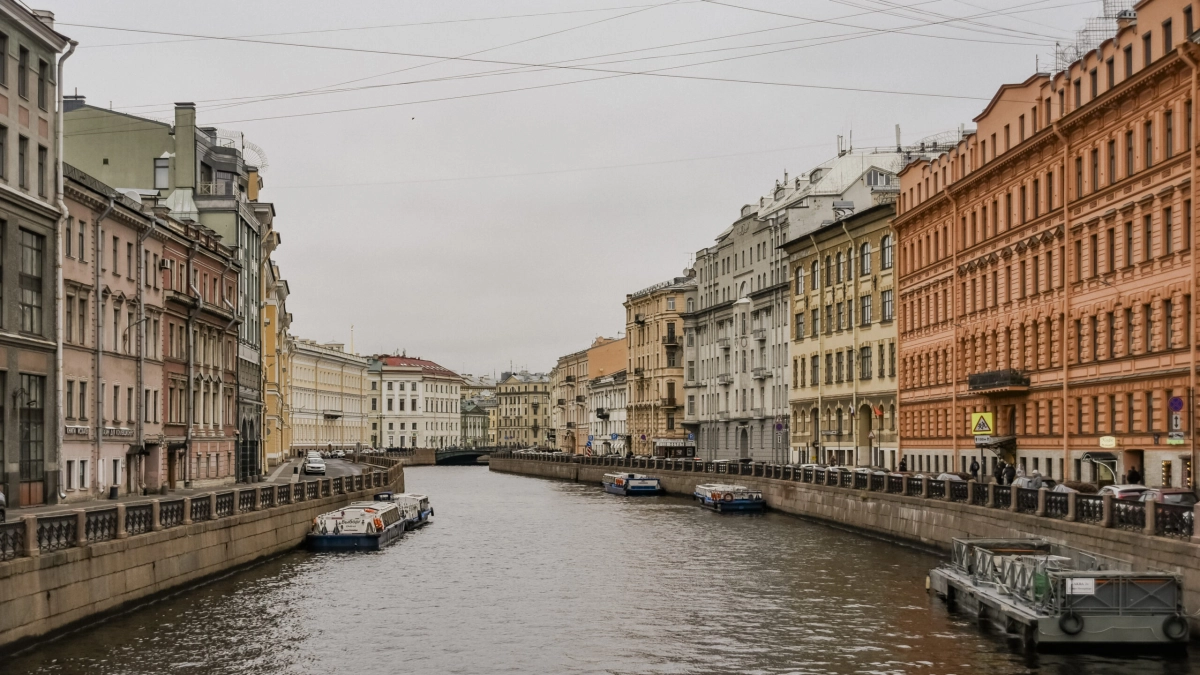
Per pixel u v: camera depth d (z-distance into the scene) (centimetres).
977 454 6350
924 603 3569
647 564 4703
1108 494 3281
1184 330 4331
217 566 3922
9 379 3981
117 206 5081
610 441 17075
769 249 10544
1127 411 4781
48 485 4281
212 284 6831
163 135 7625
